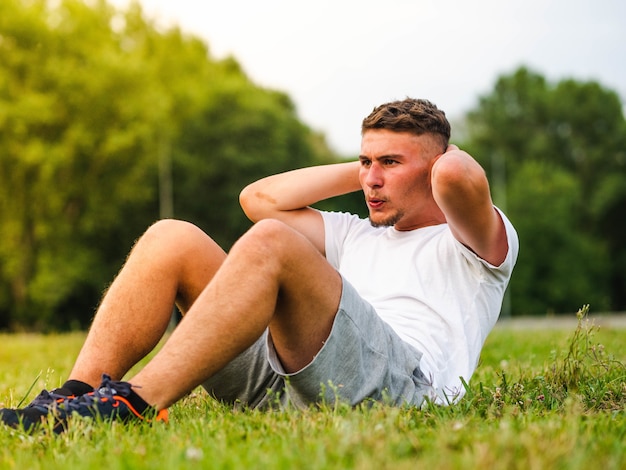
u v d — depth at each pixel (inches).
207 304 105.0
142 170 1215.6
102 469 83.2
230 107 1427.2
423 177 128.3
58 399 106.2
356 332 112.0
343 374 112.0
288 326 110.9
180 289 119.3
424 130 127.6
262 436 98.5
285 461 81.7
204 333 104.6
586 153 1956.2
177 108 1380.4
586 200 1903.3
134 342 114.8
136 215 1300.4
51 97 1120.8
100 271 1234.6
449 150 131.0
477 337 124.3
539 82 2087.8
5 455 91.6
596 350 158.2
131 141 1151.6
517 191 1684.3
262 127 1417.3
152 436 98.0
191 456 84.6
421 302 124.3
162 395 104.3
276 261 106.0
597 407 130.0
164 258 116.6
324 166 143.3
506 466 76.5
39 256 1186.6
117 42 1357.0
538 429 92.7
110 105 1163.9
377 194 128.3
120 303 115.3
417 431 96.5
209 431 100.0
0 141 1106.1
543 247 1635.1
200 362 104.8
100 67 1148.5
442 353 122.0
